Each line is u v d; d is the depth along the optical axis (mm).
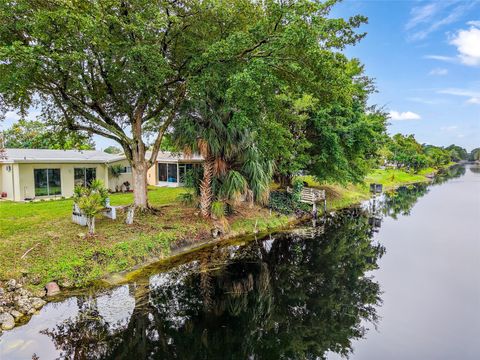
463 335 5535
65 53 7594
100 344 4910
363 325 5922
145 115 11992
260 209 14984
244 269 8906
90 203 8328
